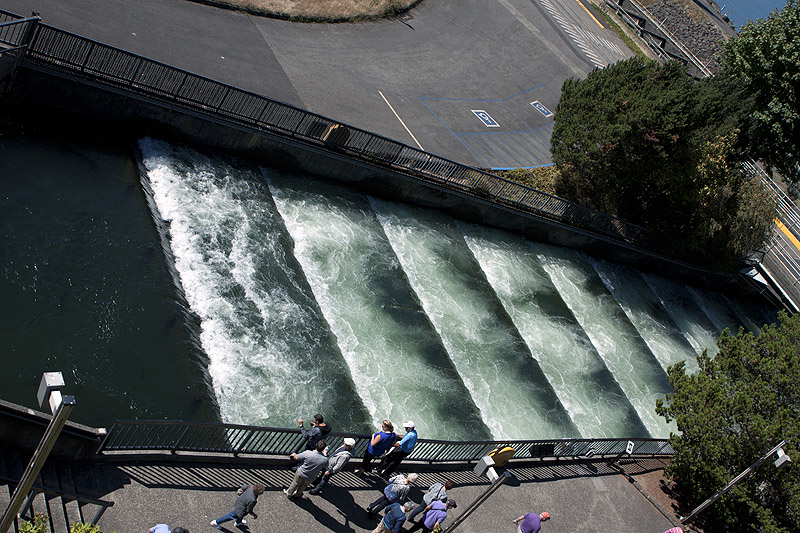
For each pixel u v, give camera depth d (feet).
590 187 111.24
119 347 55.77
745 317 128.06
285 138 80.38
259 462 46.03
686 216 112.68
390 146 87.04
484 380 77.87
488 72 133.28
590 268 109.09
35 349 51.90
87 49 67.36
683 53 190.90
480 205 97.09
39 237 59.77
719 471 64.75
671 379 71.67
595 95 102.53
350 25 122.93
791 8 119.55
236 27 101.81
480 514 53.06
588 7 185.88
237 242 71.72
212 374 58.95
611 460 69.51
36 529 32.81
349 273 78.23
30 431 37.11
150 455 41.78
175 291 63.26
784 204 131.03
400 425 65.72
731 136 106.52
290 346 65.67
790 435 62.95
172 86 72.54
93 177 67.92
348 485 48.39
